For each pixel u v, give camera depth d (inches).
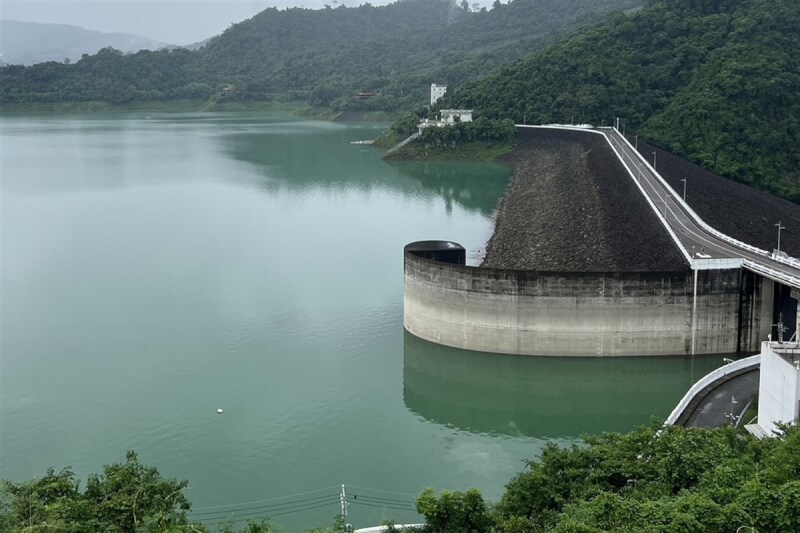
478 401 3346.5
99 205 7460.6
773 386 2464.3
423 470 2728.8
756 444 2020.2
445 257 4074.8
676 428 2134.6
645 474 1892.2
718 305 3582.7
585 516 1651.1
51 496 1772.9
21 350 3767.2
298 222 6781.5
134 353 3740.2
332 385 3415.4
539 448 2920.8
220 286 4820.4
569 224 5206.7
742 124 7677.2
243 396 3287.4
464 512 1791.3
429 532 1797.5
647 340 3607.3
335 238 6151.6
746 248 4040.4
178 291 4724.4
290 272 5128.0
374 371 3565.5
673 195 5541.3
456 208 7421.3
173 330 4050.2
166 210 7258.9
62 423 3031.5
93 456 2780.5
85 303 4490.7
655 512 1611.7
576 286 3558.1
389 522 1990.7
